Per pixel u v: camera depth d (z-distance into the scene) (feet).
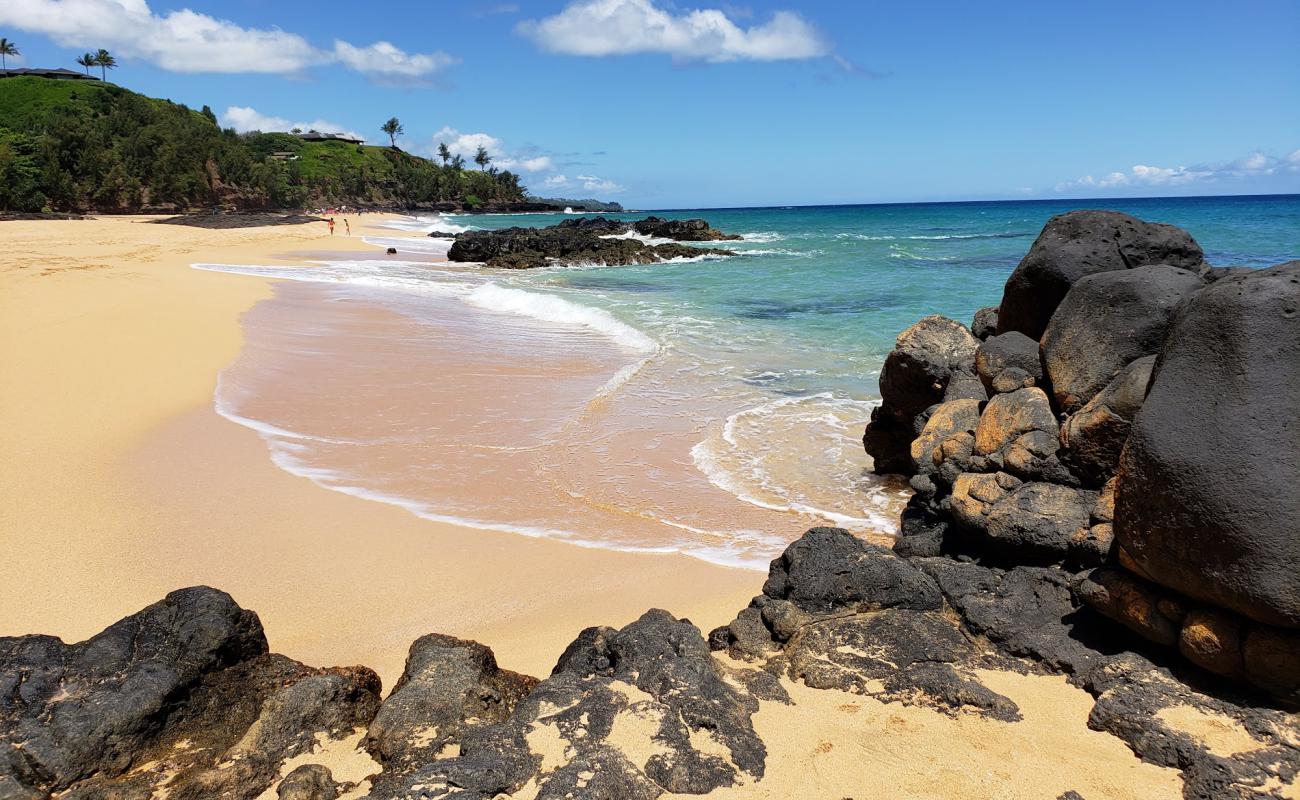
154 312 56.75
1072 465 17.93
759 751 13.20
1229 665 13.14
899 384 28.89
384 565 23.34
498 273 111.75
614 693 14.23
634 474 30.76
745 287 87.71
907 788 12.38
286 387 42.01
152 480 29.04
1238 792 11.62
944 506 20.53
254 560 23.45
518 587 22.16
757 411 38.70
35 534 24.48
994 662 15.62
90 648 14.08
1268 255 103.09
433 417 37.47
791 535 25.55
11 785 11.91
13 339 46.32
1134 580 14.71
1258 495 12.39
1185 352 13.92
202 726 13.96
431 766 12.41
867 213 407.44
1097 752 13.02
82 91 311.06
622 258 128.57
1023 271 23.11
